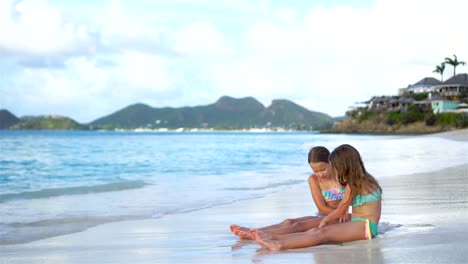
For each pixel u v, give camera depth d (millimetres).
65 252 4891
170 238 5586
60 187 11836
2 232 6129
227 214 7441
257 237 4887
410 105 112812
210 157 26156
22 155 27844
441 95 114062
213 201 9125
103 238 5676
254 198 9445
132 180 13555
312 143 50000
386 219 6238
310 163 5652
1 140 64625
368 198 5098
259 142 60094
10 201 9305
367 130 118875
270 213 7461
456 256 4016
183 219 7035
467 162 17141
